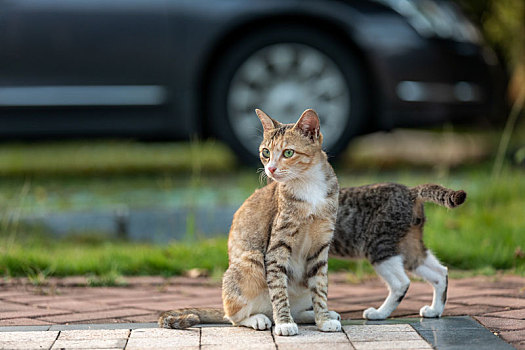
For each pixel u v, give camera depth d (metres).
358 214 5.73
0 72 10.20
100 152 14.02
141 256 7.45
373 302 6.05
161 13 10.24
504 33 13.93
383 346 4.55
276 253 5.14
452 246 7.55
